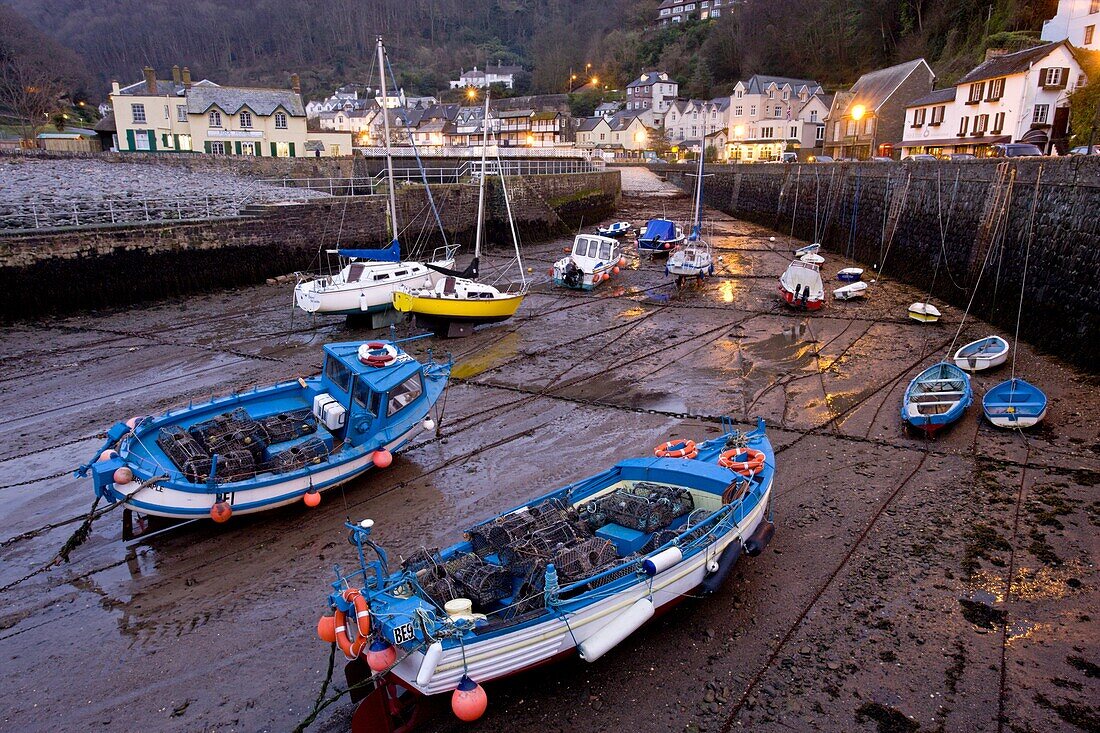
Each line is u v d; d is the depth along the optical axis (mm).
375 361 10898
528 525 7543
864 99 54719
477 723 6301
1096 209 14859
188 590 8344
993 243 19266
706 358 17156
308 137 46406
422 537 9383
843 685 6594
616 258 28422
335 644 6434
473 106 90375
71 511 10180
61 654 7270
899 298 22828
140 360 16984
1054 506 9570
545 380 15789
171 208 26000
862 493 10234
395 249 22812
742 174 50125
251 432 10352
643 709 6383
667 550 6824
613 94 100375
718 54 91125
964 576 8164
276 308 22656
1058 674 6609
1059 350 15555
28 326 19953
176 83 49062
